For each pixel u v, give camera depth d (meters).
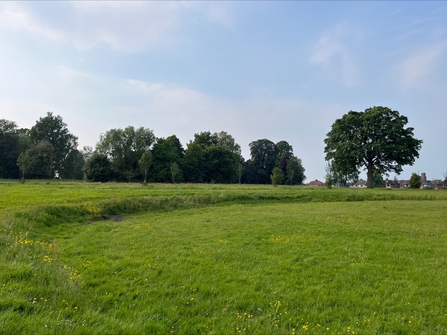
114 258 12.45
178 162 98.00
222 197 35.78
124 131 92.06
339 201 40.06
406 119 65.94
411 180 71.06
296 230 18.42
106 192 35.09
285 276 10.41
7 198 27.78
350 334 6.72
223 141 130.25
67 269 10.45
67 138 109.75
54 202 25.36
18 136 94.56
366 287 9.45
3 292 7.30
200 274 10.50
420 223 21.58
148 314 7.40
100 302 8.09
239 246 14.54
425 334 6.76
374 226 20.12
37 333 5.61
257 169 122.56
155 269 10.95
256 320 7.22
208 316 7.55
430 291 9.12
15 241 13.01
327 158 71.31
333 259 12.45
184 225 20.72
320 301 8.49
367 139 66.75
